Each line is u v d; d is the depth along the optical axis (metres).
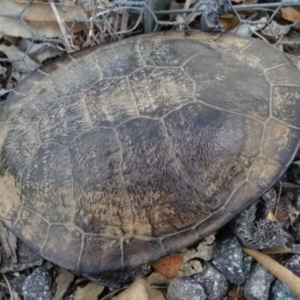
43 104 0.28
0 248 0.30
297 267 0.28
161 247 0.26
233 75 0.26
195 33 0.30
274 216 0.30
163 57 0.27
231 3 0.31
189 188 0.25
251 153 0.25
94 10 0.31
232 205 0.26
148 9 0.30
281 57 0.28
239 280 0.28
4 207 0.27
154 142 0.25
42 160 0.26
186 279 0.28
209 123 0.25
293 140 0.26
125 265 0.26
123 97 0.26
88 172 0.25
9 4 0.32
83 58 0.29
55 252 0.26
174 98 0.25
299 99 0.27
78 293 0.29
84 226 0.26
